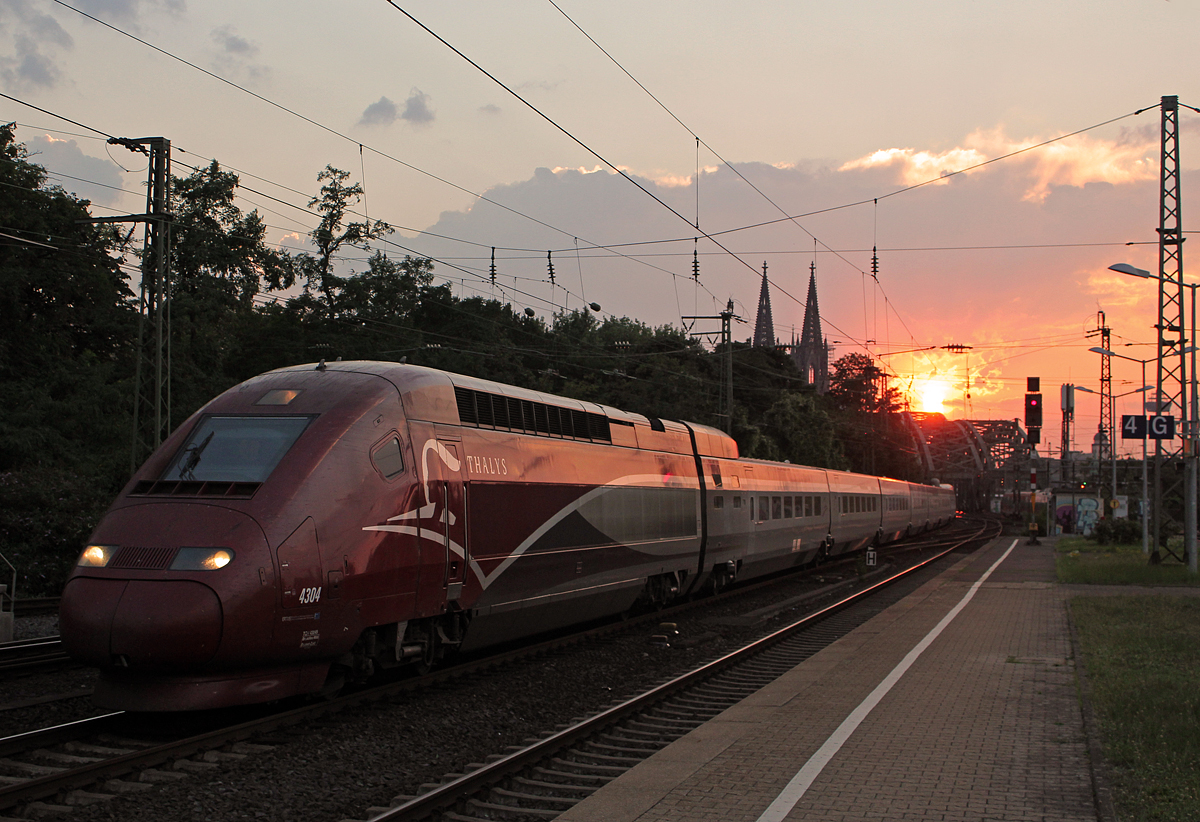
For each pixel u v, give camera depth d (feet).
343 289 172.24
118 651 30.86
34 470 83.20
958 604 73.15
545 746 30.66
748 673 47.52
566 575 51.88
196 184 143.33
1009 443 537.24
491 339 212.64
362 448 37.06
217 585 31.24
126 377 134.72
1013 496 396.37
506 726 36.11
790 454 237.25
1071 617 64.13
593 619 58.95
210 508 33.24
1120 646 50.88
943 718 34.47
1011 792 25.54
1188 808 23.72
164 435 86.02
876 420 329.93
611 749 32.32
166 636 30.60
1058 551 146.92
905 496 177.27
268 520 33.06
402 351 158.30
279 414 37.29
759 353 295.07
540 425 51.57
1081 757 29.09
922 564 114.32
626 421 63.16
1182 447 101.81
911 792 25.57
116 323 131.23
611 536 57.16
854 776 27.12
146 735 32.12
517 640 55.26
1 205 119.34
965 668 44.96
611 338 307.99
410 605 38.68
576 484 53.11
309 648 33.73
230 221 146.61
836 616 69.97
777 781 26.66
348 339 168.66
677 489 68.39
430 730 34.22
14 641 51.65
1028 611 68.33
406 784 28.04
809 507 107.86
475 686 41.75
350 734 32.76
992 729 32.76
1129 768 27.71
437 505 40.45
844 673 44.14
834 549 123.95
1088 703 36.68
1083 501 211.41
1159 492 105.09
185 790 26.17
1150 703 35.58
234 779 27.43
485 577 43.88
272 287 153.07
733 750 30.22
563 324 286.25
